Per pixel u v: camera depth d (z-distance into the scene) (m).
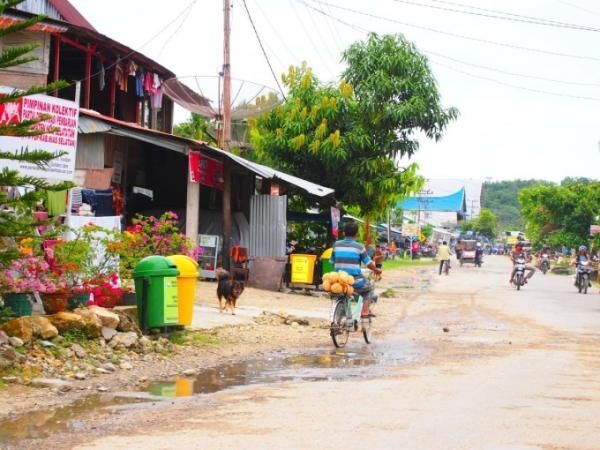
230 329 14.81
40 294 11.59
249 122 31.97
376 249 26.20
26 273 10.70
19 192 11.76
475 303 24.83
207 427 7.18
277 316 17.14
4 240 10.18
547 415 7.75
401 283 37.09
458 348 13.55
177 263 13.42
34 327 10.52
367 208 31.83
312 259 25.33
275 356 12.34
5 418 7.60
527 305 24.17
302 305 20.86
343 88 30.77
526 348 13.60
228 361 11.67
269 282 24.50
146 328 12.61
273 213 25.06
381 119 30.64
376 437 6.78
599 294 30.88
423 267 59.81
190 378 10.12
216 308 17.77
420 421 7.43
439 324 18.08
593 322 18.83
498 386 9.48
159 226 15.38
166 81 24.67
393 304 24.19
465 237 115.81
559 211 72.06
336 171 30.92
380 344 14.13
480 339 15.00
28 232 9.22
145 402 8.45
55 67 20.34
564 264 61.44
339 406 8.16
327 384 9.62
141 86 24.67
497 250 122.12
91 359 10.63
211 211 25.36
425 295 28.50
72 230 11.98
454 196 119.25
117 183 22.11
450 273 49.50
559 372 10.74
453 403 8.34
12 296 10.83
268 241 25.08
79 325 11.23
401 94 31.03
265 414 7.76
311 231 31.36
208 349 12.62
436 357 12.33
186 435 6.87
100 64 22.39
